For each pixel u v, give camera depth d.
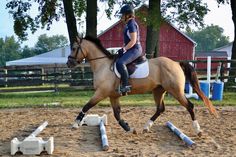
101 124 8.18
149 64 7.25
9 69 18.56
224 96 15.26
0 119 9.95
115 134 7.73
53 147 6.42
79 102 13.28
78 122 7.25
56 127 8.67
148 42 20.47
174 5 22.08
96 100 7.21
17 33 24.47
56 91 17.89
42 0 23.47
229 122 9.26
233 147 6.54
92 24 20.67
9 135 7.85
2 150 6.46
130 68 7.08
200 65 40.62
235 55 20.84
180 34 39.38
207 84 13.58
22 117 10.23
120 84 7.08
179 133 7.23
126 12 6.98
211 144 6.75
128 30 7.00
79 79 18.31
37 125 9.02
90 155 6.02
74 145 6.78
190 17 22.11
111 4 24.48
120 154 6.04
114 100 7.50
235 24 20.84
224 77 17.25
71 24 21.66
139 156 5.90
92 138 7.42
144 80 7.14
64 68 21.11
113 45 37.34
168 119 9.73
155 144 6.81
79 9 26.88
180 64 7.47
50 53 47.97
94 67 7.44
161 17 20.27
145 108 11.83
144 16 19.86
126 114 10.61
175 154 6.05
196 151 6.25
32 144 6.13
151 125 7.93
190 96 14.15
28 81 18.20
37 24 24.47
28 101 13.84
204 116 10.21
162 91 7.71
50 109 11.77
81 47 7.50
